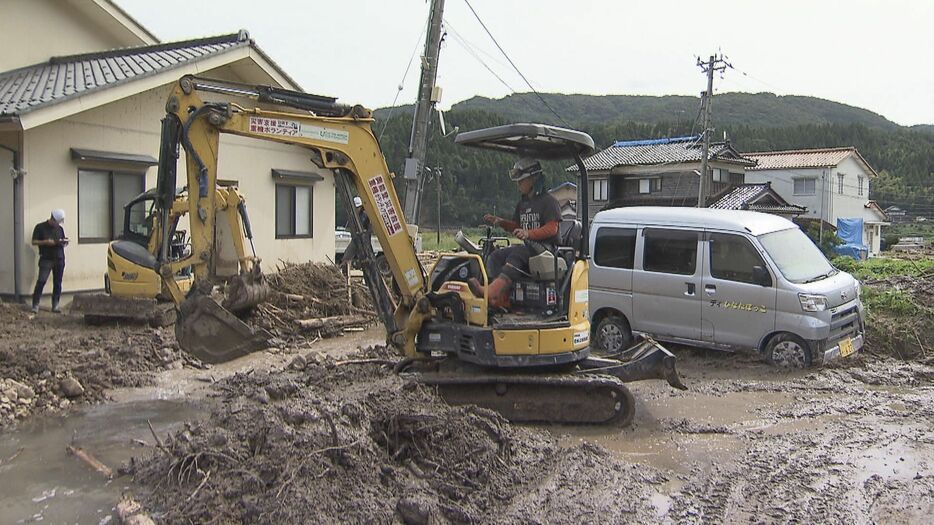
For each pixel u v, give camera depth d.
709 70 31.02
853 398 7.61
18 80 12.87
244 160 15.59
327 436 4.80
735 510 4.75
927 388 8.09
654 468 5.53
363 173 6.82
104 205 12.93
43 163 11.77
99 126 12.69
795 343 8.68
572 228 7.10
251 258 10.88
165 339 9.54
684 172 39.44
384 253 7.19
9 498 4.83
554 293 6.86
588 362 7.22
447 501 4.64
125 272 10.67
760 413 7.09
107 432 6.30
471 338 6.72
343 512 4.25
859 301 9.45
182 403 7.21
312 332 11.09
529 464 5.34
